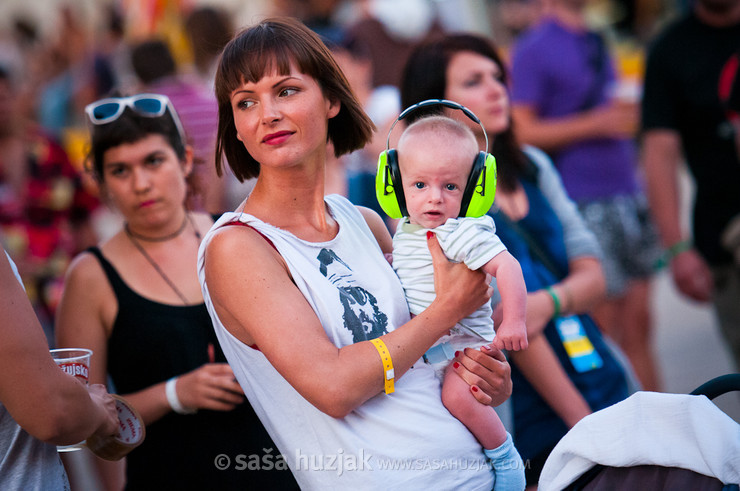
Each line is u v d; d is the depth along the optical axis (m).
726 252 11.30
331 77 5.59
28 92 26.62
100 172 7.24
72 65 27.45
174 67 13.52
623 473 5.27
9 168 11.17
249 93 5.41
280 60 5.33
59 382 5.17
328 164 13.80
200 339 7.04
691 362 14.99
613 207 12.80
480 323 5.79
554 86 12.95
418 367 5.59
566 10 13.04
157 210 7.14
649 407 5.21
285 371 5.11
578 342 7.90
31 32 31.23
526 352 7.53
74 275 7.11
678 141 11.74
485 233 5.43
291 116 5.38
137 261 7.18
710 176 11.36
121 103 7.13
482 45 8.10
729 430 4.95
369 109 14.10
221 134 5.81
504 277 5.36
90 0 29.89
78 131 22.48
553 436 7.62
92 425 5.46
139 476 7.02
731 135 11.11
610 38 21.53
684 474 5.05
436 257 5.47
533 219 8.02
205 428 6.84
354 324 5.37
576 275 8.15
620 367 8.11
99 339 7.04
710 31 11.19
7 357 4.98
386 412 5.35
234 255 5.23
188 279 7.18
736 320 11.34
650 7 29.00
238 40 5.47
